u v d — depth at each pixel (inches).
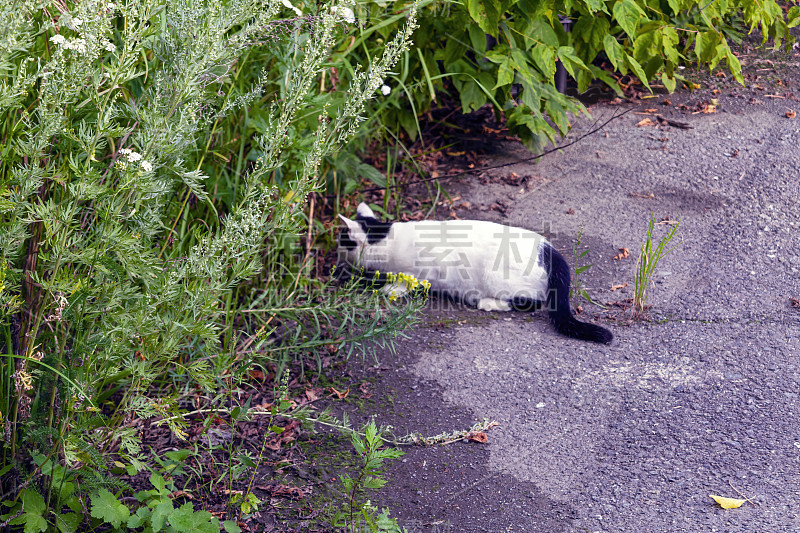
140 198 96.0
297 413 118.9
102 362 97.1
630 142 251.3
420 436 133.3
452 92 285.3
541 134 247.6
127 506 106.5
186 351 140.9
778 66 296.0
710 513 110.1
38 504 96.6
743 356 150.1
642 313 169.2
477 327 169.8
